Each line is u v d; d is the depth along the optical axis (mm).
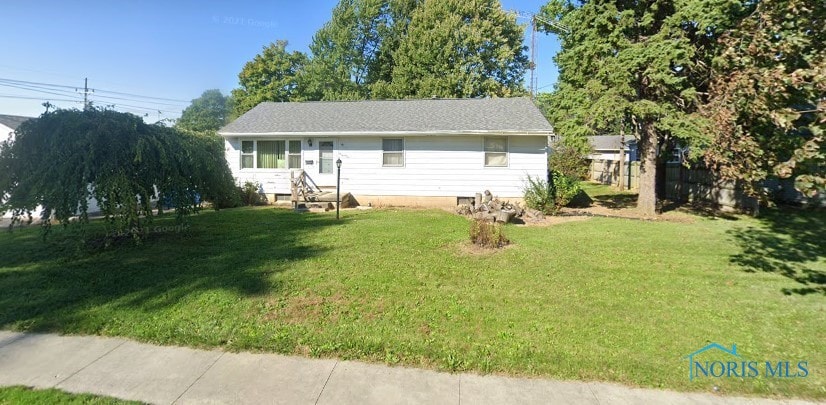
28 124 7211
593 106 11789
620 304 5039
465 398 3191
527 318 4613
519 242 8375
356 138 14672
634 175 20266
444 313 4750
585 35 12562
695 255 7414
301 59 33312
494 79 28312
